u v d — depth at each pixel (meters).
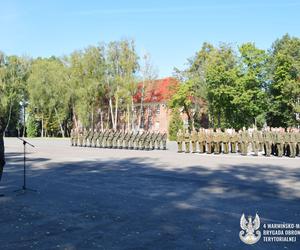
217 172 15.80
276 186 12.24
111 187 12.24
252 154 25.30
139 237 6.85
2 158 10.42
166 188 11.98
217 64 48.34
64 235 7.03
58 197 10.61
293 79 48.09
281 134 22.80
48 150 29.83
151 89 66.00
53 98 63.97
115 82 62.59
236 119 48.16
